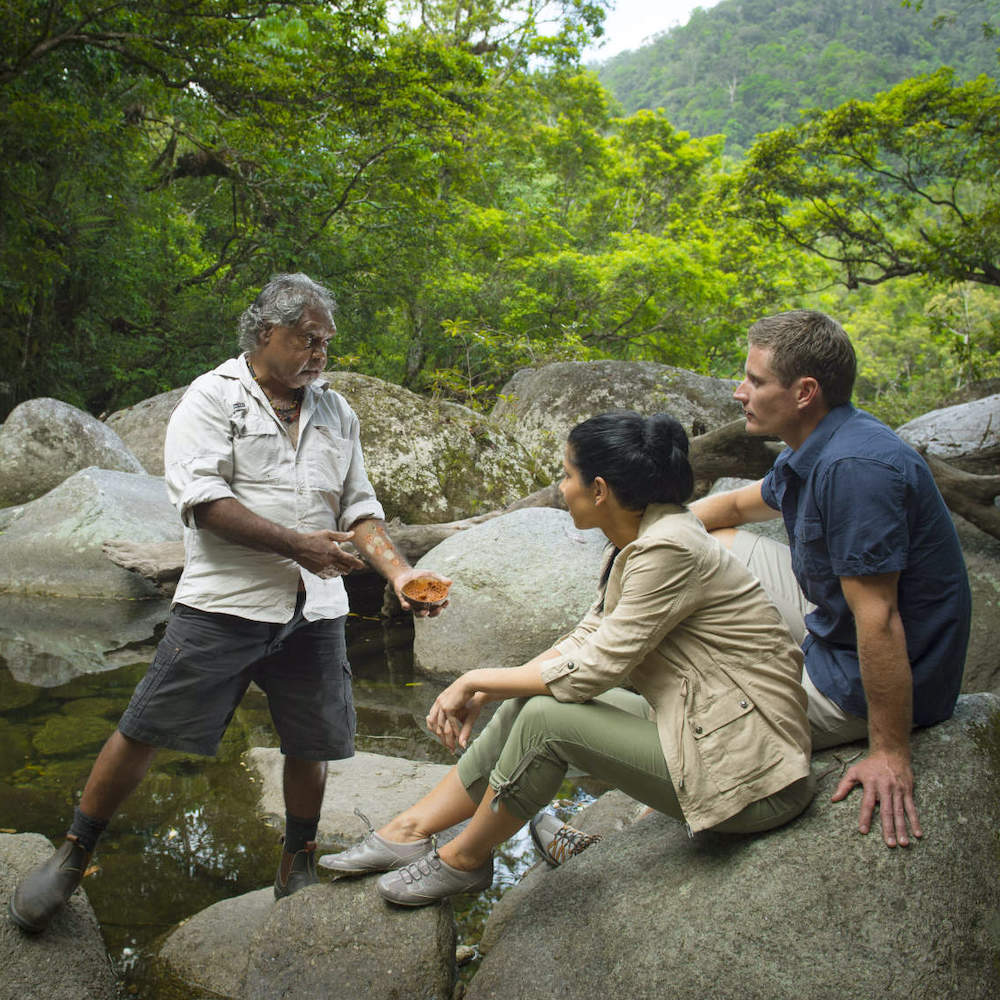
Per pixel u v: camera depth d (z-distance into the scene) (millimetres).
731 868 2031
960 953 1842
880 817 1979
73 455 8531
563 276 20859
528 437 9445
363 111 14047
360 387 7719
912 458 2033
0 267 12961
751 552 3154
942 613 2078
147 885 2750
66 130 12141
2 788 3385
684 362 24938
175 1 10812
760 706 2027
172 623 2230
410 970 2115
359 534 2430
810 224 18531
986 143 16750
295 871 2492
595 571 4918
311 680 2352
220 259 16906
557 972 2041
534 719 2100
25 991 2062
